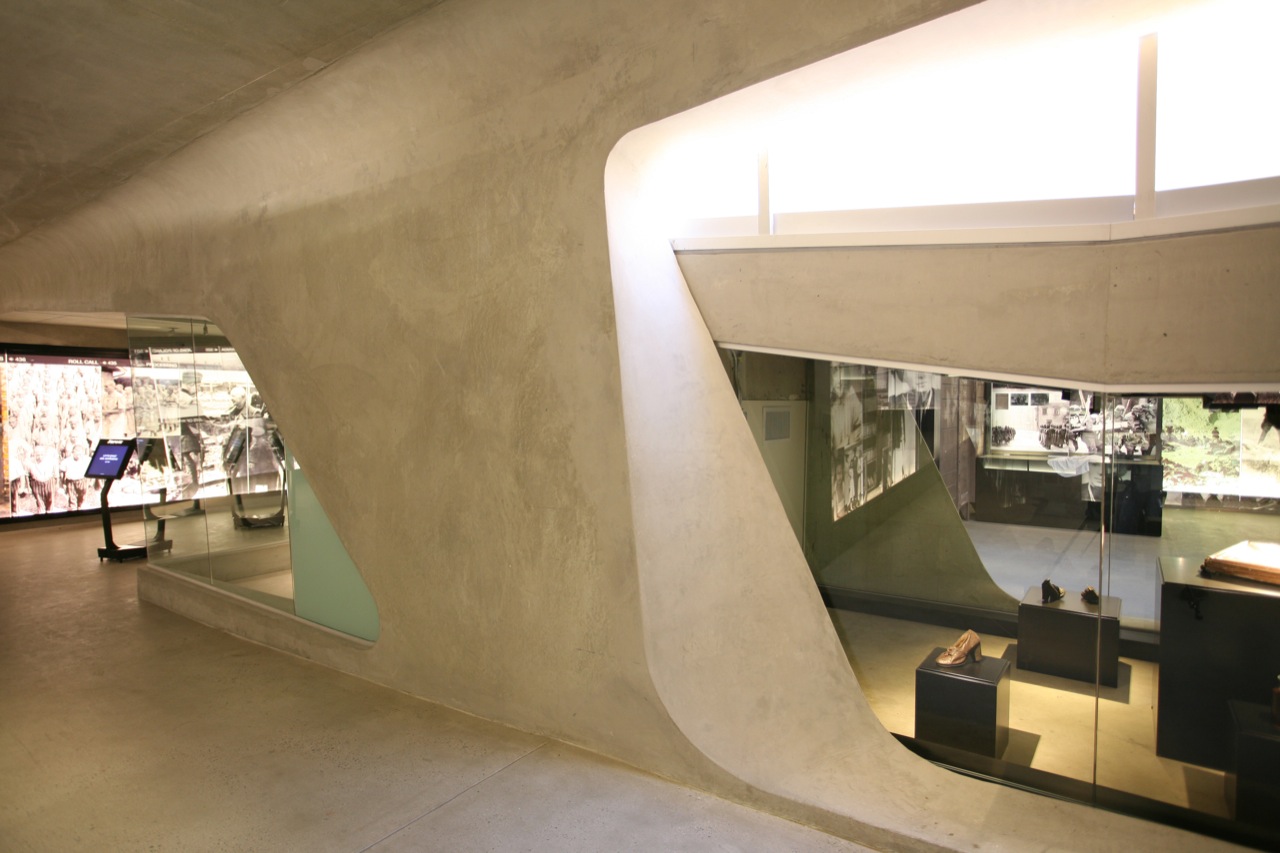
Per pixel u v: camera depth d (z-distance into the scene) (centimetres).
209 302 586
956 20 259
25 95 413
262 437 564
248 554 600
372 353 459
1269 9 263
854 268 351
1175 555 308
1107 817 317
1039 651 340
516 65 356
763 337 381
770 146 374
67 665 526
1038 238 308
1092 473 321
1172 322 287
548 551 384
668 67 315
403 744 397
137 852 307
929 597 366
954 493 354
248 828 323
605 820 327
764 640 385
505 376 391
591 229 346
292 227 502
